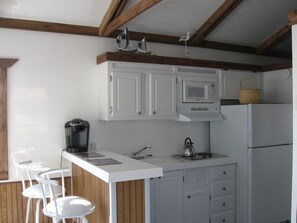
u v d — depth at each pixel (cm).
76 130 341
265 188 389
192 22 411
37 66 348
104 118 358
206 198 378
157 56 373
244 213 387
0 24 326
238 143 396
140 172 243
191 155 404
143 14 373
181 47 438
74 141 347
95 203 279
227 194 393
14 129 338
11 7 322
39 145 350
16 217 339
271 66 454
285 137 407
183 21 405
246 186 384
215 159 384
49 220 351
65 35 362
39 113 350
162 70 379
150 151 410
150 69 371
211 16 407
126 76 354
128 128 396
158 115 375
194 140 445
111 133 386
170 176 352
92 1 345
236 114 399
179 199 358
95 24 373
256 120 382
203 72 411
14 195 338
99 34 376
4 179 334
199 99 405
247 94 396
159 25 402
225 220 392
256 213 382
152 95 370
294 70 268
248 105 381
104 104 358
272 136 395
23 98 342
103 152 350
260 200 386
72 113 366
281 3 417
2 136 332
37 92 349
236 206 398
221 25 428
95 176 278
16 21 332
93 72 377
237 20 427
